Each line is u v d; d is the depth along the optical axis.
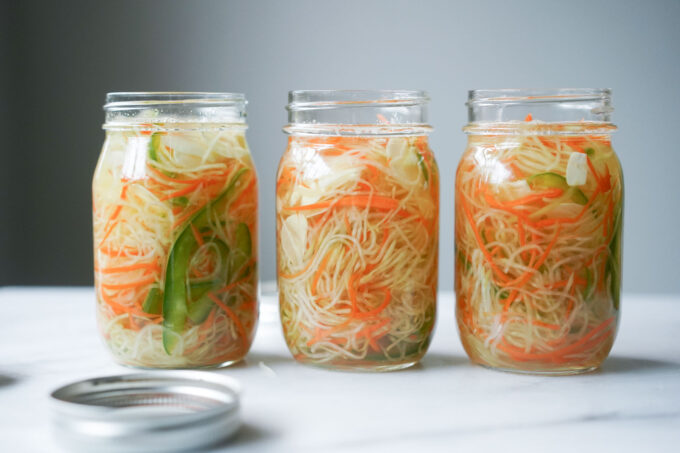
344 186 0.65
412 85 1.29
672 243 1.29
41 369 0.69
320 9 1.30
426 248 0.67
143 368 0.68
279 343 0.75
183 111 0.66
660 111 1.25
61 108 1.35
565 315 0.65
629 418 0.59
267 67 1.32
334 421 0.59
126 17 1.33
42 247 1.39
